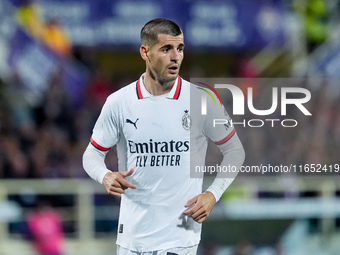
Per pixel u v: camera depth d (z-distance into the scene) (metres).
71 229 27.50
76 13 31.55
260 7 32.56
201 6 31.81
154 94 12.41
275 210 27.75
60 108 32.00
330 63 33.91
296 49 34.00
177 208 12.48
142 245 12.57
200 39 31.78
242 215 27.62
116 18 31.55
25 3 31.31
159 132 12.37
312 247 27.86
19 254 26.25
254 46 32.47
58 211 27.52
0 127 29.89
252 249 27.70
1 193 27.11
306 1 33.69
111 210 27.89
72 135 31.59
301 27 33.53
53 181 27.58
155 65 12.11
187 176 12.49
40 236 26.56
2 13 31.05
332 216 28.28
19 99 31.70
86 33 31.58
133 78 35.03
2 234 26.64
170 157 12.42
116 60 34.84
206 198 12.30
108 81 33.84
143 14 31.62
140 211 12.56
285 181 28.61
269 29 32.75
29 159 29.28
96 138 12.72
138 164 12.48
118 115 12.47
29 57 31.52
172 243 12.48
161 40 12.02
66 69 32.41
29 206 27.31
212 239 27.55
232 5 32.16
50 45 31.67
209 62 35.38
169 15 31.55
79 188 27.44
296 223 28.17
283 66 34.41
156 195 12.46
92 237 27.52
